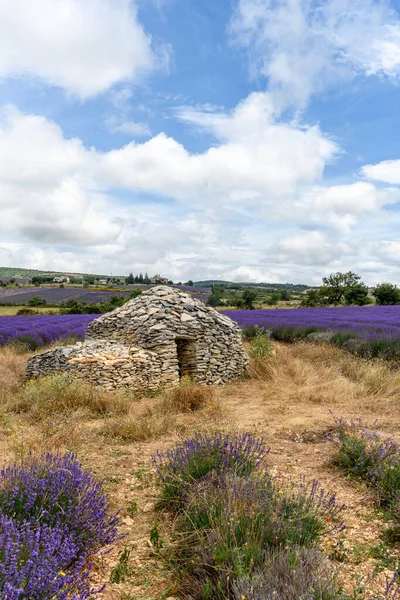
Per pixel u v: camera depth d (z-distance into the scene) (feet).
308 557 9.05
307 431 21.71
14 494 10.71
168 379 35.60
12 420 24.21
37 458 13.66
